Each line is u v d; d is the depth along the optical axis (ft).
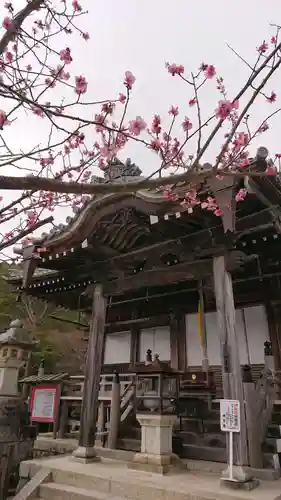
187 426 29.04
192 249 24.86
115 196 24.77
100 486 20.10
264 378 24.67
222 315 21.54
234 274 33.73
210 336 36.70
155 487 18.22
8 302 79.97
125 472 21.25
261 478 20.08
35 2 10.82
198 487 17.93
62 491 20.31
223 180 18.78
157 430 22.43
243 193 18.95
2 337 32.65
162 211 22.56
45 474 22.40
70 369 72.59
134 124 11.23
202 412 29.76
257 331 33.68
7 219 13.01
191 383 34.40
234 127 10.33
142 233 27.73
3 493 23.08
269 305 33.35
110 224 27.02
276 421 27.76
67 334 88.69
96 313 29.01
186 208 21.17
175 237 25.76
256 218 21.80
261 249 28.60
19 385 42.47
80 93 12.07
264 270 32.73
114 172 25.38
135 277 27.68
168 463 21.67
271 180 19.19
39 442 33.47
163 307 40.96
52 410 34.83
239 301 35.27
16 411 28.30
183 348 38.01
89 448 24.91
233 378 19.63
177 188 20.68
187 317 38.96
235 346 20.56
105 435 29.68
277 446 22.27
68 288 35.73
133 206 24.09
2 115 10.79
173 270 25.58
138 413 23.38
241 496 16.26
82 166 14.37
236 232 22.66
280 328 32.27
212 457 23.65
